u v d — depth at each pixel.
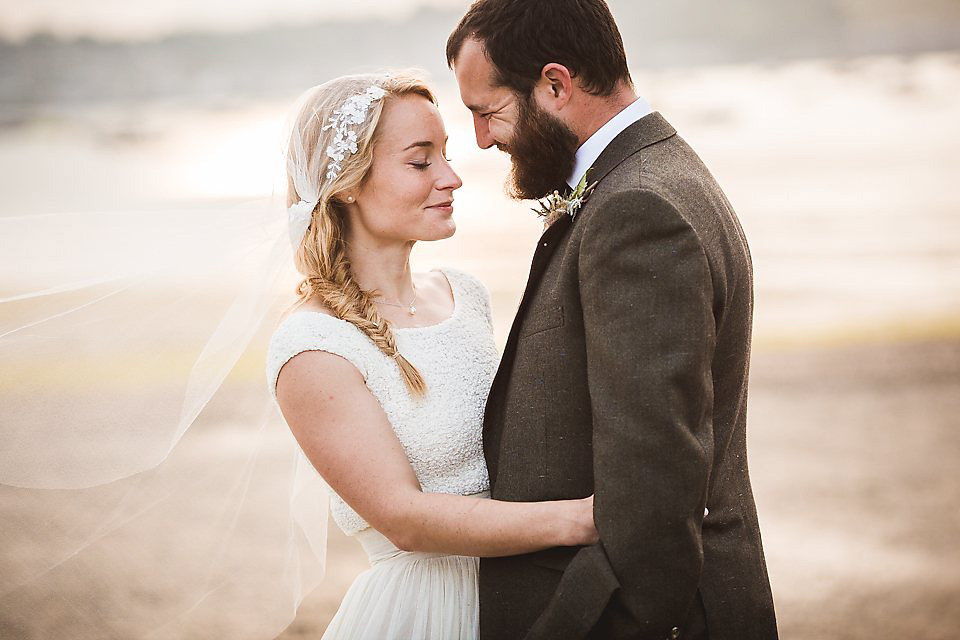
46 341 2.17
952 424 6.52
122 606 2.47
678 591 1.68
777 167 14.16
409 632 2.04
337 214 2.09
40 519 2.39
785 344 8.32
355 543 5.21
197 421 2.37
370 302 2.05
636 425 1.65
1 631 2.53
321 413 1.91
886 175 13.47
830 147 14.94
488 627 1.92
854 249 10.82
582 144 1.92
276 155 2.18
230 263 2.19
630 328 1.67
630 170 1.81
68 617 2.49
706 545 1.87
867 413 6.78
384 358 2.00
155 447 2.20
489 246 9.96
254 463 2.39
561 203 1.89
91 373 2.19
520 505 1.82
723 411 1.89
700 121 16.70
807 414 6.80
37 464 2.17
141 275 2.19
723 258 1.79
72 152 14.72
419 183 2.04
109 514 2.41
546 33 1.87
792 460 6.03
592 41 1.87
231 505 2.40
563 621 1.72
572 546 1.83
